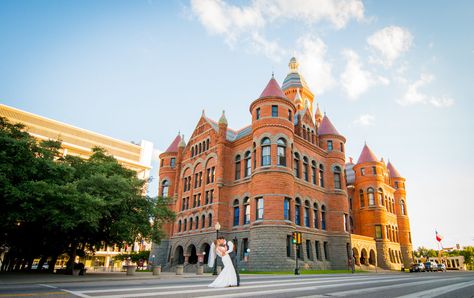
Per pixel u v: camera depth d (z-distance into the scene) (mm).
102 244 31672
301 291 9000
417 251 119125
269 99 37594
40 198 18234
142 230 25578
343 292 8859
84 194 19750
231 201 39781
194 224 42844
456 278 19516
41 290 10000
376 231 55281
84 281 15820
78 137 96125
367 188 57844
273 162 34812
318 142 45125
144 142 113125
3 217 18891
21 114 85188
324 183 43688
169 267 44062
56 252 29203
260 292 8523
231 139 44844
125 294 8078
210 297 7230
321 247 39250
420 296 8008
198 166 45875
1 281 14750
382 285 11945
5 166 17656
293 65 74500
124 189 23453
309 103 71500
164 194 51656
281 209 33219
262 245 32094
